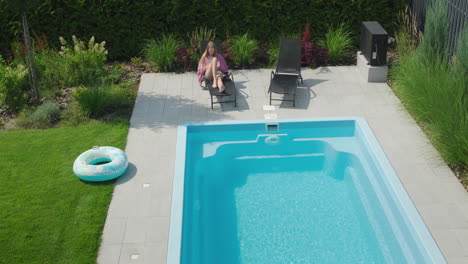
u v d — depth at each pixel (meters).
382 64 12.16
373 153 9.53
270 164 10.05
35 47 13.59
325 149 10.39
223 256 7.87
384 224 8.31
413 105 10.48
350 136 10.63
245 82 12.56
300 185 9.44
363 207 8.76
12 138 10.27
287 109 11.24
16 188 8.73
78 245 7.47
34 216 8.05
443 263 7.02
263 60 13.72
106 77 12.71
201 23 13.98
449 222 7.78
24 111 11.23
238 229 8.42
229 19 13.94
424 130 10.16
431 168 9.01
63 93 12.09
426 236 7.47
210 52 11.86
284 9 13.90
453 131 8.92
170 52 13.26
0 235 7.66
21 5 10.50
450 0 11.98
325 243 8.05
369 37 12.02
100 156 9.24
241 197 9.18
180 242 7.45
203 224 8.54
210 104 11.55
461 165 8.97
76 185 8.80
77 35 13.94
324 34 14.19
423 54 11.06
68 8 13.56
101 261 7.22
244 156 10.28
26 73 12.20
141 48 14.15
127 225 7.89
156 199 8.45
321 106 11.30
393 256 7.67
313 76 12.78
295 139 10.65
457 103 9.34
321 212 8.73
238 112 11.16
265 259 7.80
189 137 10.70
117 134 10.34
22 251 7.37
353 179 9.48
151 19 13.84
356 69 13.05
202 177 9.67
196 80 12.78
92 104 11.02
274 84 11.50
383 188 8.94
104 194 8.55
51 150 9.83
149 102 11.70
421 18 13.61
